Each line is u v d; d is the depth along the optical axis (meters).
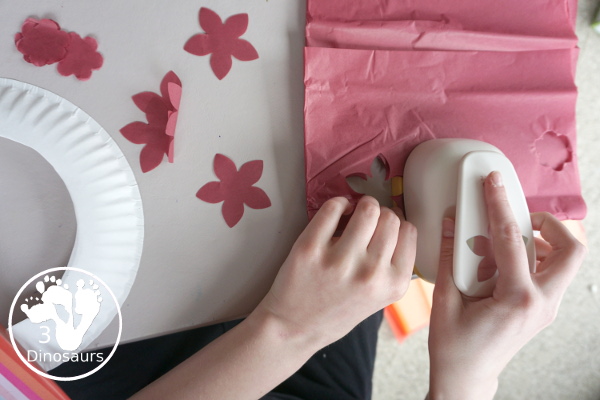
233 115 0.49
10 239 0.46
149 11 0.48
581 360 1.00
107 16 0.47
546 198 0.53
